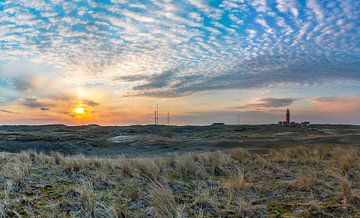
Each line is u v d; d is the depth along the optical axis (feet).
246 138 170.50
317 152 46.96
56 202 17.13
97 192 19.80
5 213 14.87
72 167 27.45
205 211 16.70
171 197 17.56
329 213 16.31
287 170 30.04
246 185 21.89
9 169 24.04
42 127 400.26
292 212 16.60
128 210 16.49
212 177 26.04
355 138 108.68
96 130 313.32
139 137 179.83
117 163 30.01
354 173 27.86
